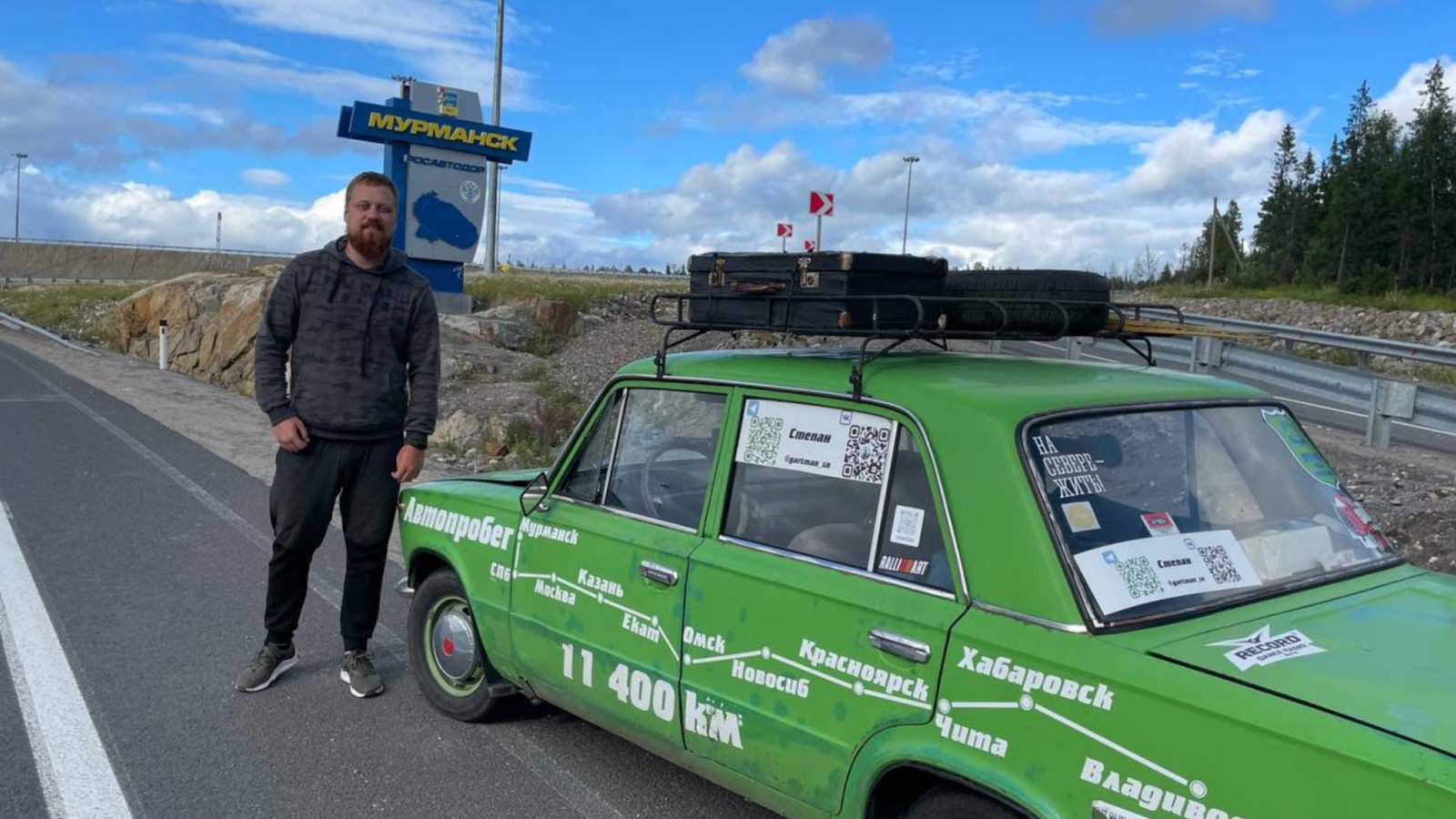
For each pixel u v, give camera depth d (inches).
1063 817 94.1
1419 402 427.2
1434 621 106.3
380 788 160.2
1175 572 105.7
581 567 150.6
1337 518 127.0
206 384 783.7
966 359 135.0
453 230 981.2
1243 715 85.0
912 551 112.7
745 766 126.3
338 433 186.4
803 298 135.1
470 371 691.4
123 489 382.3
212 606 247.9
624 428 154.3
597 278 1882.4
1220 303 1293.1
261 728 181.6
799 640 118.8
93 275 4119.1
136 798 155.6
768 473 130.6
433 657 189.3
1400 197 2466.8
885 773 109.3
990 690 100.3
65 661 211.0
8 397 642.8
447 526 180.5
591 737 180.2
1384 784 77.6
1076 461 108.9
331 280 184.9
